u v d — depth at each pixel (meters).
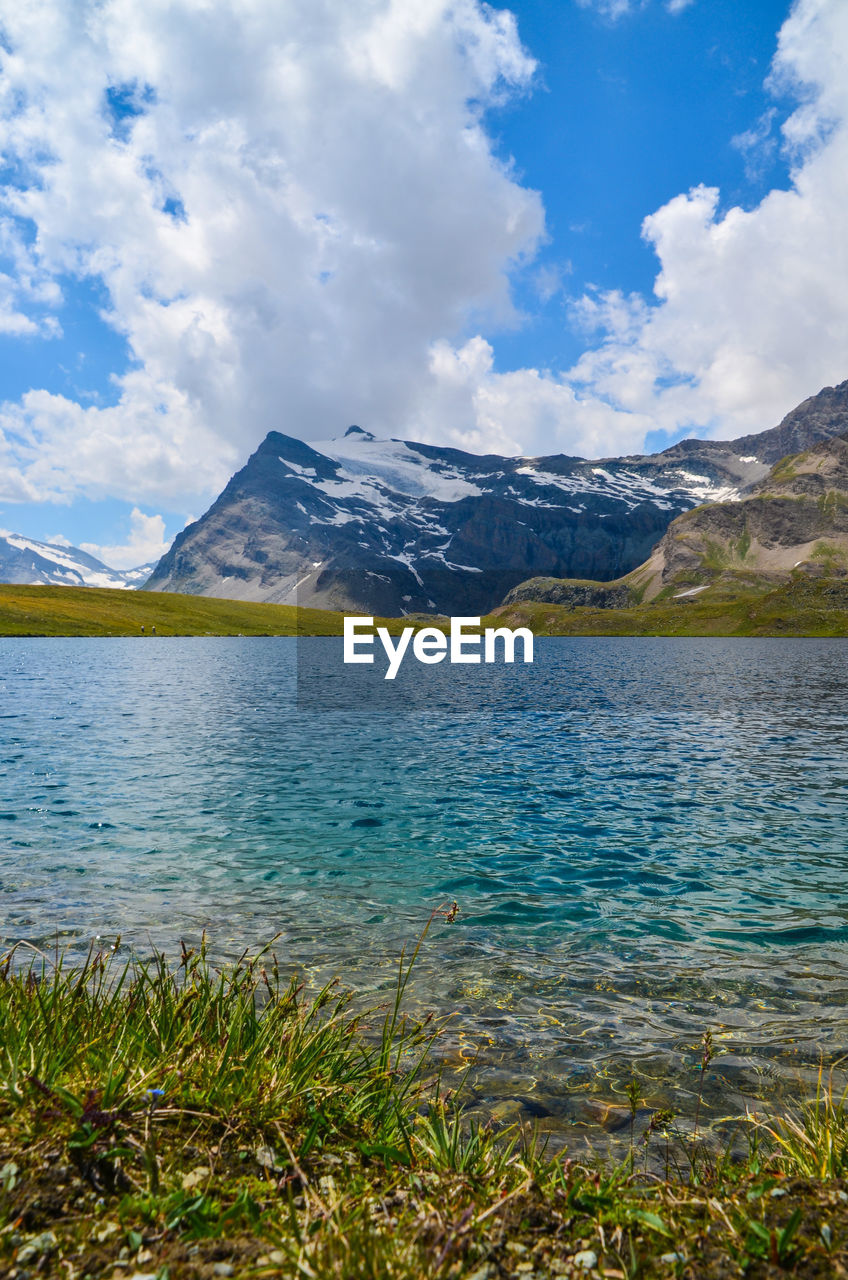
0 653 146.62
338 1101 6.15
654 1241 4.07
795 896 15.68
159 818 22.00
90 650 165.50
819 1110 7.78
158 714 50.88
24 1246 3.74
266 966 11.81
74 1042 6.17
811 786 27.59
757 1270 3.74
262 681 87.25
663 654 177.62
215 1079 5.71
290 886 16.12
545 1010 10.48
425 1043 9.40
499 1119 7.64
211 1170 4.62
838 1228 4.07
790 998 10.91
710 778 29.27
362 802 24.69
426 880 16.67
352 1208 4.43
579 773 30.39
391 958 12.34
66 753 33.28
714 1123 7.62
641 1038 9.65
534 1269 3.80
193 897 15.25
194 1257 3.72
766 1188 4.61
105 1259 3.68
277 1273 3.62
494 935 13.45
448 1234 4.05
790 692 73.38
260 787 26.88
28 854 18.11
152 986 7.59
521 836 20.55
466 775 29.86
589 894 15.79
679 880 16.73
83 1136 4.64
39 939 12.72
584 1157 6.84
